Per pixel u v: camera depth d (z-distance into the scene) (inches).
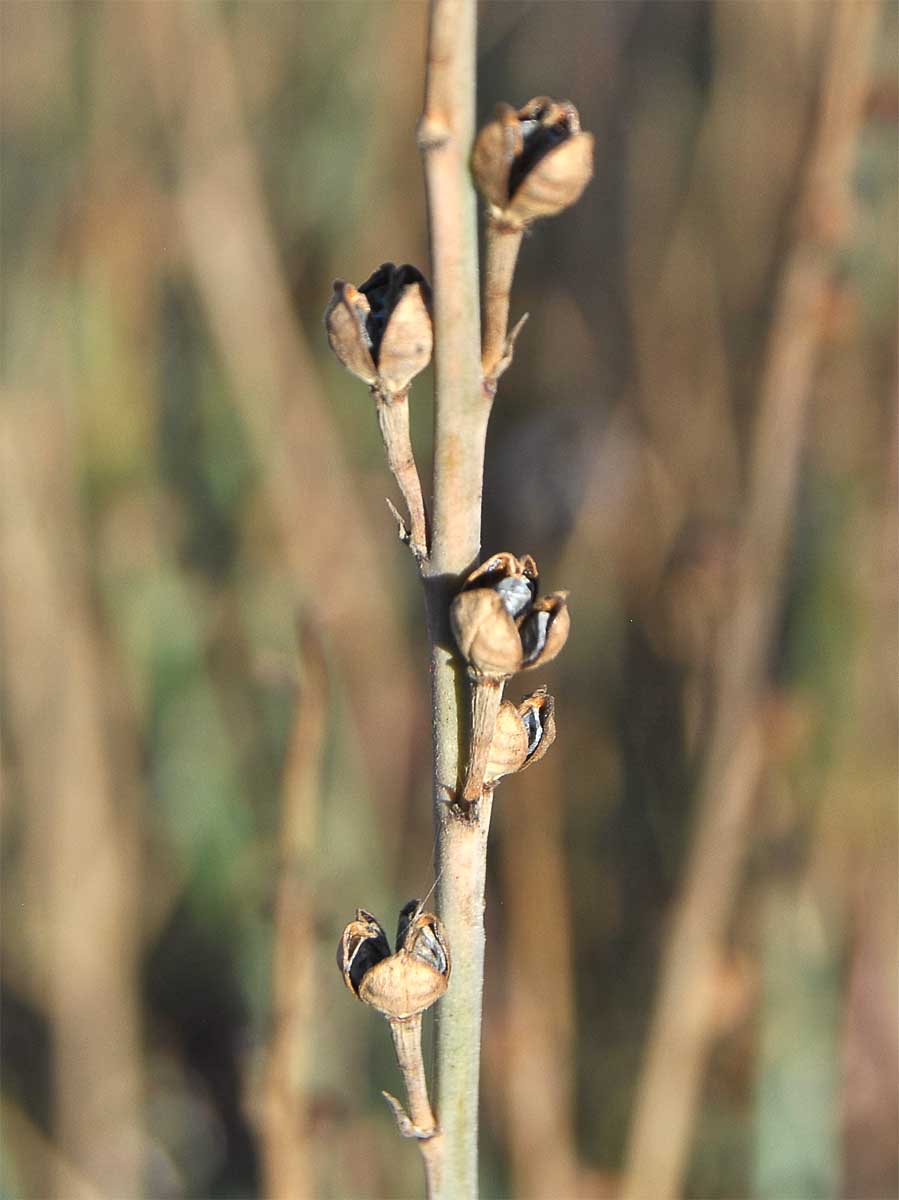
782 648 150.6
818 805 147.8
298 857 106.1
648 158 194.2
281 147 189.5
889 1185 150.3
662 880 156.4
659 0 201.8
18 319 167.8
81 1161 151.5
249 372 162.1
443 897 59.4
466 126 50.6
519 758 57.6
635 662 169.5
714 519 157.5
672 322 176.6
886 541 146.9
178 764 168.7
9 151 176.7
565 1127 140.6
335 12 185.3
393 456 55.6
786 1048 142.3
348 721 151.5
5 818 171.2
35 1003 167.2
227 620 172.6
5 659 159.2
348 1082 147.1
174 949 170.7
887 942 150.0
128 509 172.2
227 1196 159.5
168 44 166.2
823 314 126.4
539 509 189.3
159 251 177.0
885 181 142.6
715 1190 149.4
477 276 52.4
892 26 137.1
